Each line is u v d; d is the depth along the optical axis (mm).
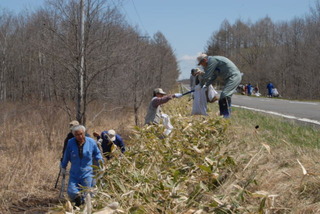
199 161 6219
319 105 21656
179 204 4531
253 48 80250
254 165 5926
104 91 11586
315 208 4363
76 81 10633
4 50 23531
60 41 10336
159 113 9328
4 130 13141
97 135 8078
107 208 3910
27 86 21656
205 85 10297
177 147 6816
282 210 4484
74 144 6906
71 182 6852
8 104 20734
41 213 7082
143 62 15477
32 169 9398
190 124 7969
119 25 10969
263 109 19156
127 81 14328
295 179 5145
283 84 60906
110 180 5445
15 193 8055
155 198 4742
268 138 8148
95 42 10305
